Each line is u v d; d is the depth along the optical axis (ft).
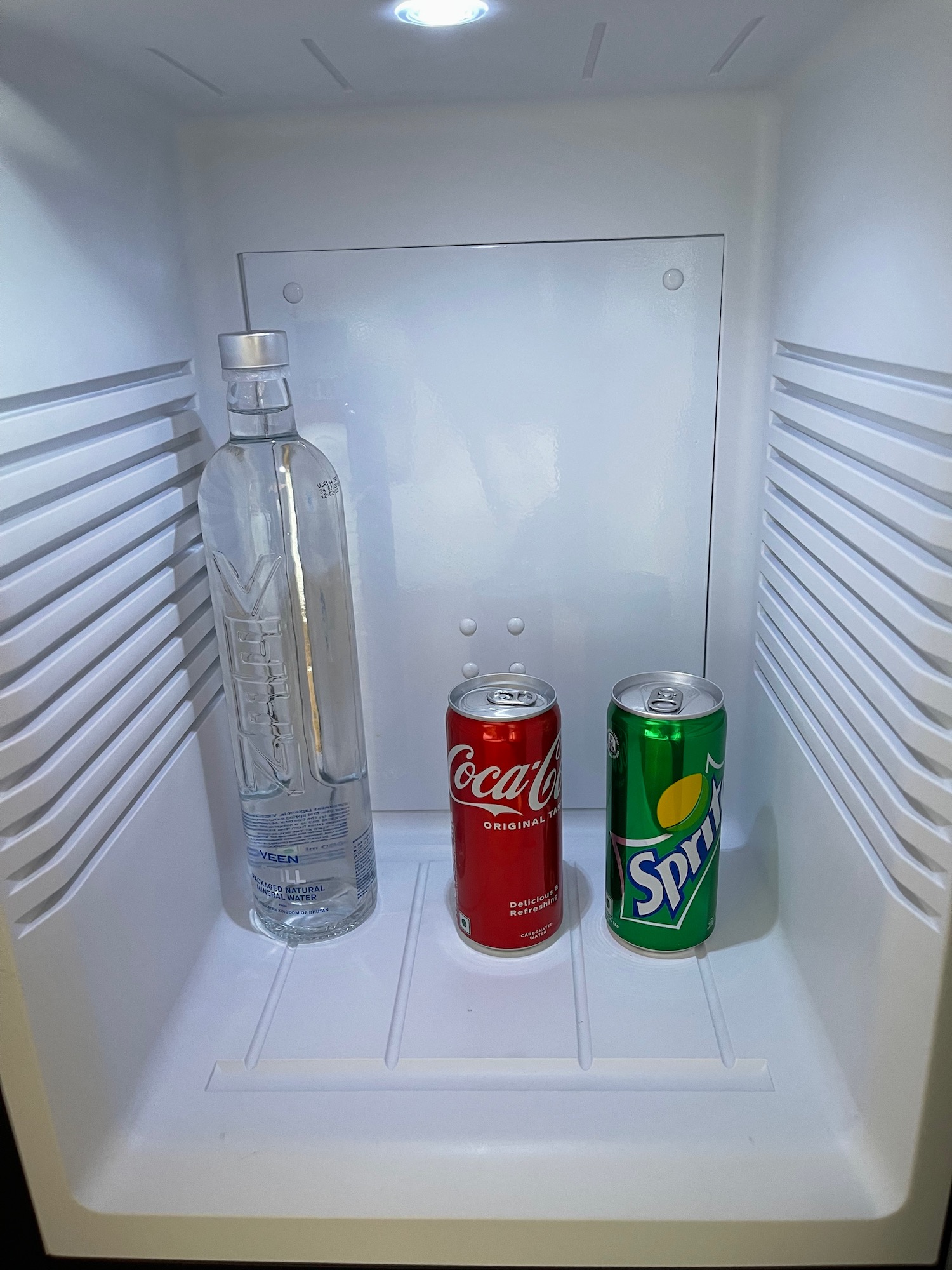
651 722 2.35
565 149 2.55
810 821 2.35
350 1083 2.21
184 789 2.52
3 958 1.72
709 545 2.89
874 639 1.85
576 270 2.65
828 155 2.14
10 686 1.69
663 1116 2.08
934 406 1.58
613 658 3.01
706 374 2.72
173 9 1.69
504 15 1.81
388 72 2.16
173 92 2.27
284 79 2.19
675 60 2.15
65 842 1.88
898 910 1.78
